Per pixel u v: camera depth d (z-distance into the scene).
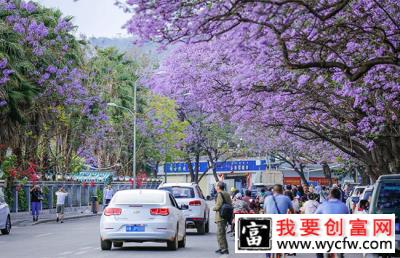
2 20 47.09
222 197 23.25
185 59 31.20
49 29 52.00
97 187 71.81
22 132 50.25
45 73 49.75
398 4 19.78
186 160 83.38
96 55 74.88
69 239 29.89
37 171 58.47
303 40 17.86
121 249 24.67
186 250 24.52
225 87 30.48
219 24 15.22
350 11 19.61
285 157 71.62
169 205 24.16
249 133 49.75
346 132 32.84
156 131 76.88
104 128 65.44
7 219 33.53
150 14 14.72
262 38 15.01
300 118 32.91
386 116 28.39
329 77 25.31
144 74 74.44
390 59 16.69
